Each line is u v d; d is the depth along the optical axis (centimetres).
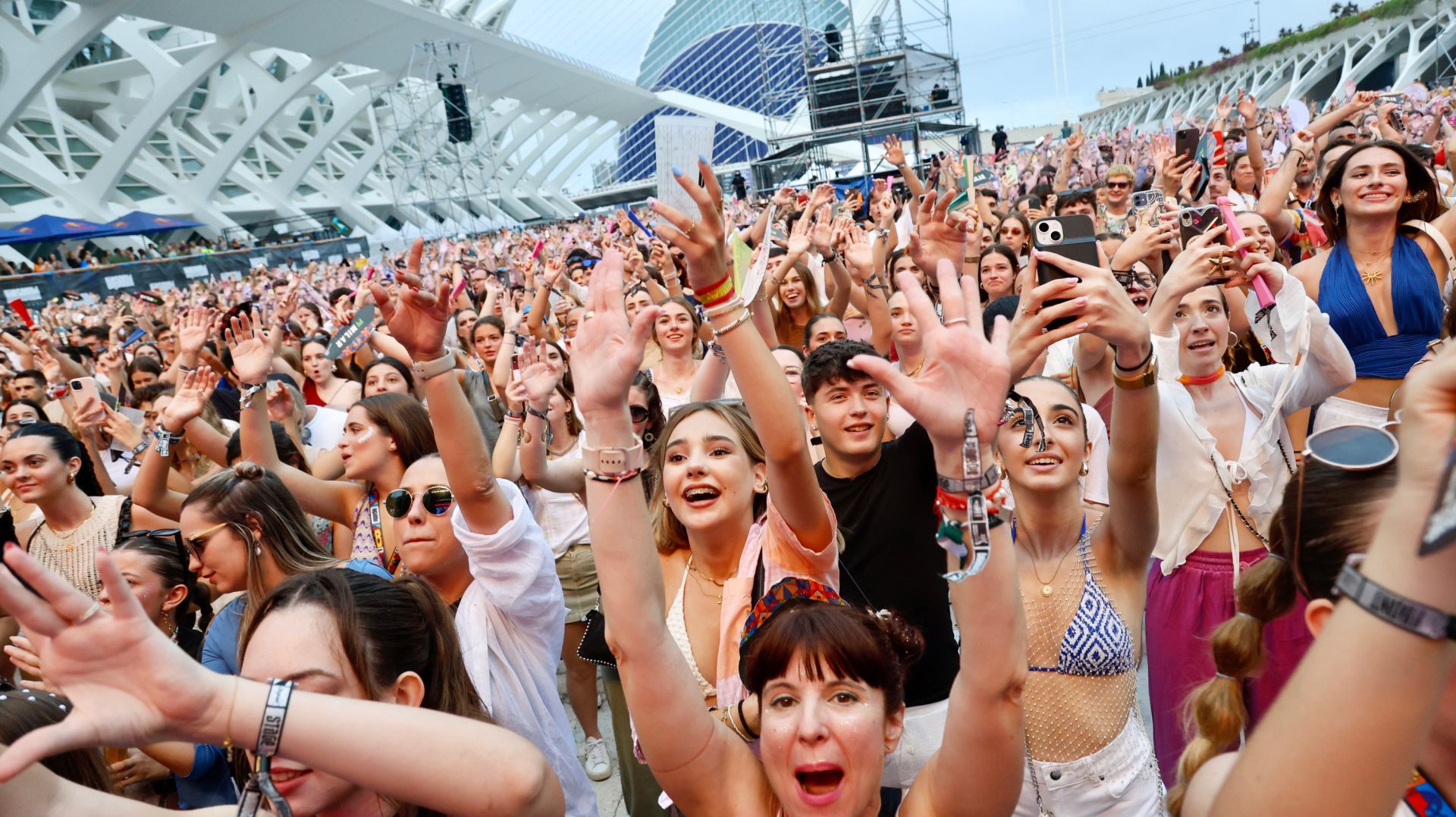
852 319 672
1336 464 129
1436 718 120
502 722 267
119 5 3650
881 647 181
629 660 180
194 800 290
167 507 438
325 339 678
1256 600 187
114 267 2452
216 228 5116
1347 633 92
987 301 635
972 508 142
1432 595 87
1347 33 5809
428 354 254
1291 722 95
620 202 9425
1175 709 318
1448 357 88
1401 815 124
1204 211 331
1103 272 211
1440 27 5172
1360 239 417
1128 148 1697
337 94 5688
